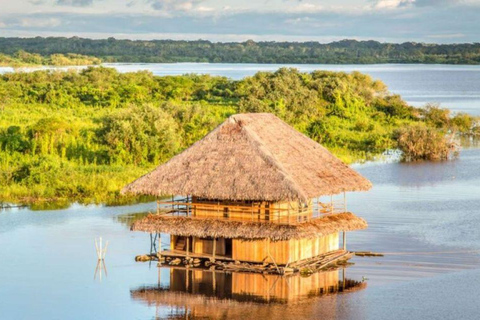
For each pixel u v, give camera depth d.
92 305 109.62
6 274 124.69
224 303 109.88
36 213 171.12
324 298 111.69
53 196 187.12
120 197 188.50
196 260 128.50
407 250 139.00
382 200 186.38
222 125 129.62
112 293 115.00
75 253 137.50
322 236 123.69
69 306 109.12
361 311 105.94
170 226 124.88
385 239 147.50
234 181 122.12
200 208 128.25
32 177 194.62
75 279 122.00
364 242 145.00
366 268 127.12
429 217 167.25
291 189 118.44
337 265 128.75
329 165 132.62
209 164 125.81
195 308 108.12
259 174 121.69
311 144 135.75
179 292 115.12
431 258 133.38
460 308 107.12
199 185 123.50
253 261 123.56
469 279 121.12
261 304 109.31
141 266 129.25
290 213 125.94
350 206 179.12
